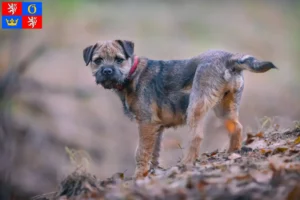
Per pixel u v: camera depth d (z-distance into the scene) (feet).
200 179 21.11
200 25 114.93
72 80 79.41
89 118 71.92
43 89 75.36
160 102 28.27
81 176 24.72
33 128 65.98
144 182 22.52
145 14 117.08
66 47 90.02
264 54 106.83
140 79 28.66
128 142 68.59
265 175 20.72
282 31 120.67
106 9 115.85
